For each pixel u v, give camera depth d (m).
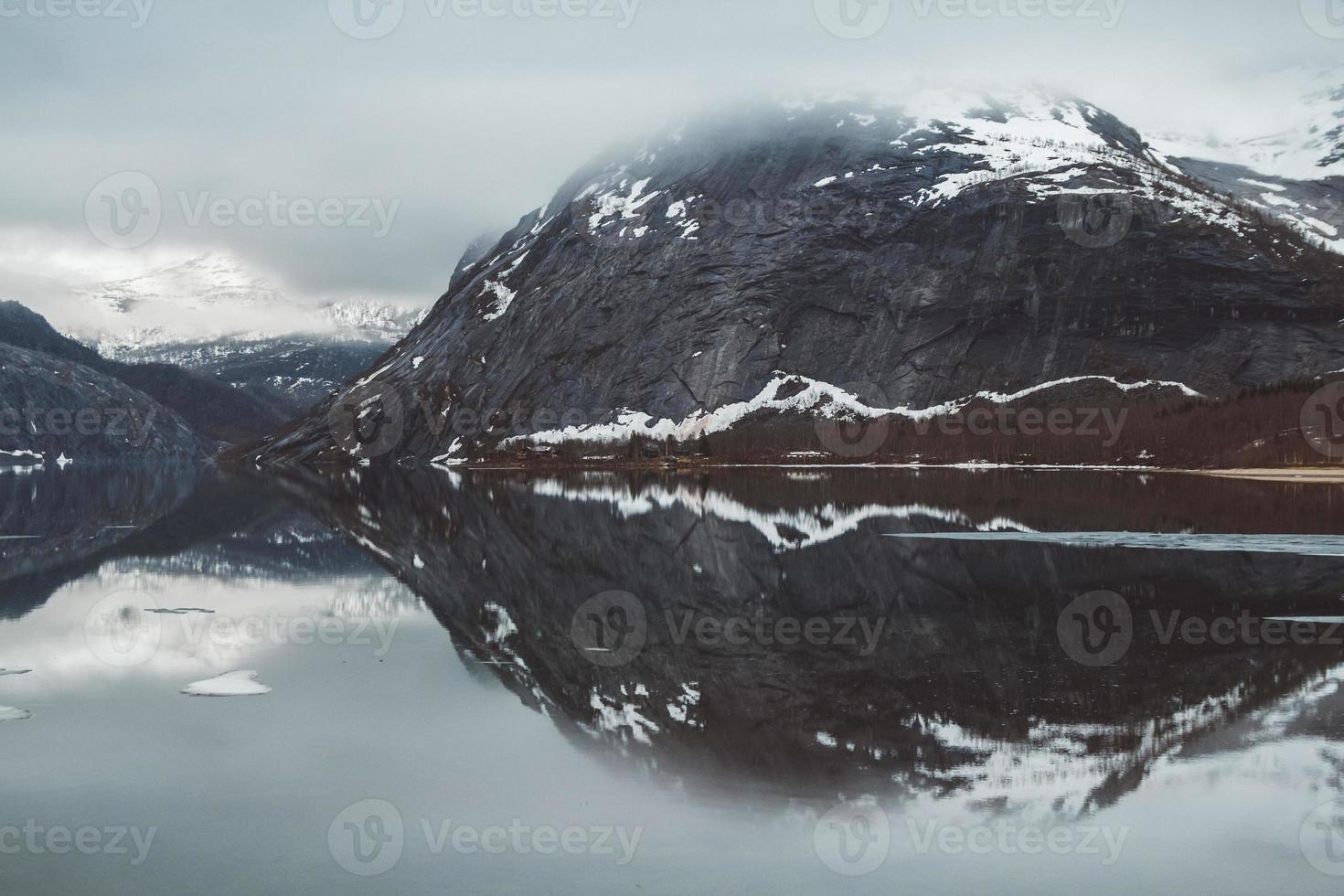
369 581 41.47
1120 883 13.83
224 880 14.13
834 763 18.67
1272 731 20.11
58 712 22.11
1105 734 20.11
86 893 13.75
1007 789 17.23
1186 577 39.47
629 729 20.80
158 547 54.78
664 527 63.66
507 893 13.62
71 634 30.69
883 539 53.53
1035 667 25.55
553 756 19.16
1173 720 20.94
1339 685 23.56
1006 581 38.91
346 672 25.67
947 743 19.64
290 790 17.44
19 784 17.83
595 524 66.69
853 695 23.12
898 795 17.05
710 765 18.59
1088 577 39.66
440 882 14.00
